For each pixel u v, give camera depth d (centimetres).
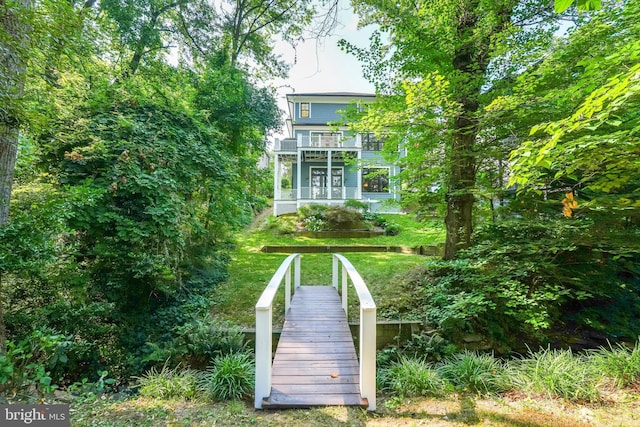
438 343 470
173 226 558
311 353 378
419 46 602
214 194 761
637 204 383
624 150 280
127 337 495
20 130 395
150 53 1059
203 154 658
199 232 664
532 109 476
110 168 521
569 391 320
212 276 697
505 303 500
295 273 631
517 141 530
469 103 570
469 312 479
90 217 484
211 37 1255
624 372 346
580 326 560
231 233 1056
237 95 1009
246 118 1006
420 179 670
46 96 472
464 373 362
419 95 489
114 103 605
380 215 1412
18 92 314
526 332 511
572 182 513
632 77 207
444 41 585
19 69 347
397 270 729
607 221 475
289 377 333
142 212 532
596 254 571
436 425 270
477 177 628
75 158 489
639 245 443
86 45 442
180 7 1169
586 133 390
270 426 267
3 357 265
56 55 379
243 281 703
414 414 289
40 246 368
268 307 305
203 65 1180
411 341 486
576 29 459
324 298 574
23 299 441
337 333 427
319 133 1806
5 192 364
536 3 567
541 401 312
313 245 1054
